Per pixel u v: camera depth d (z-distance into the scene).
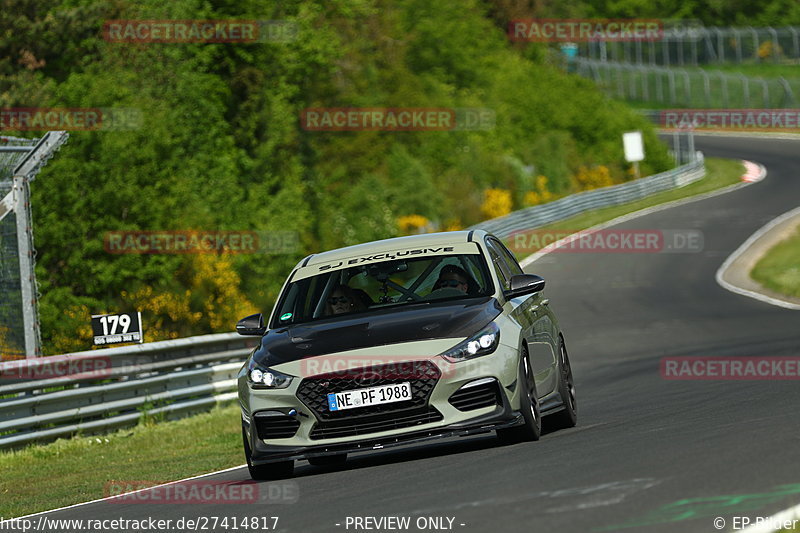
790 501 19.19
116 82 128.12
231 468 39.97
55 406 52.88
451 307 32.03
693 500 19.81
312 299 34.31
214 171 144.25
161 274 107.12
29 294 55.94
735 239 165.12
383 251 35.59
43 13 144.38
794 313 97.19
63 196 106.62
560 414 36.19
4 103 124.00
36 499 37.53
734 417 33.06
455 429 29.81
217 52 164.75
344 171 191.50
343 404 30.00
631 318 105.50
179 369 62.78
